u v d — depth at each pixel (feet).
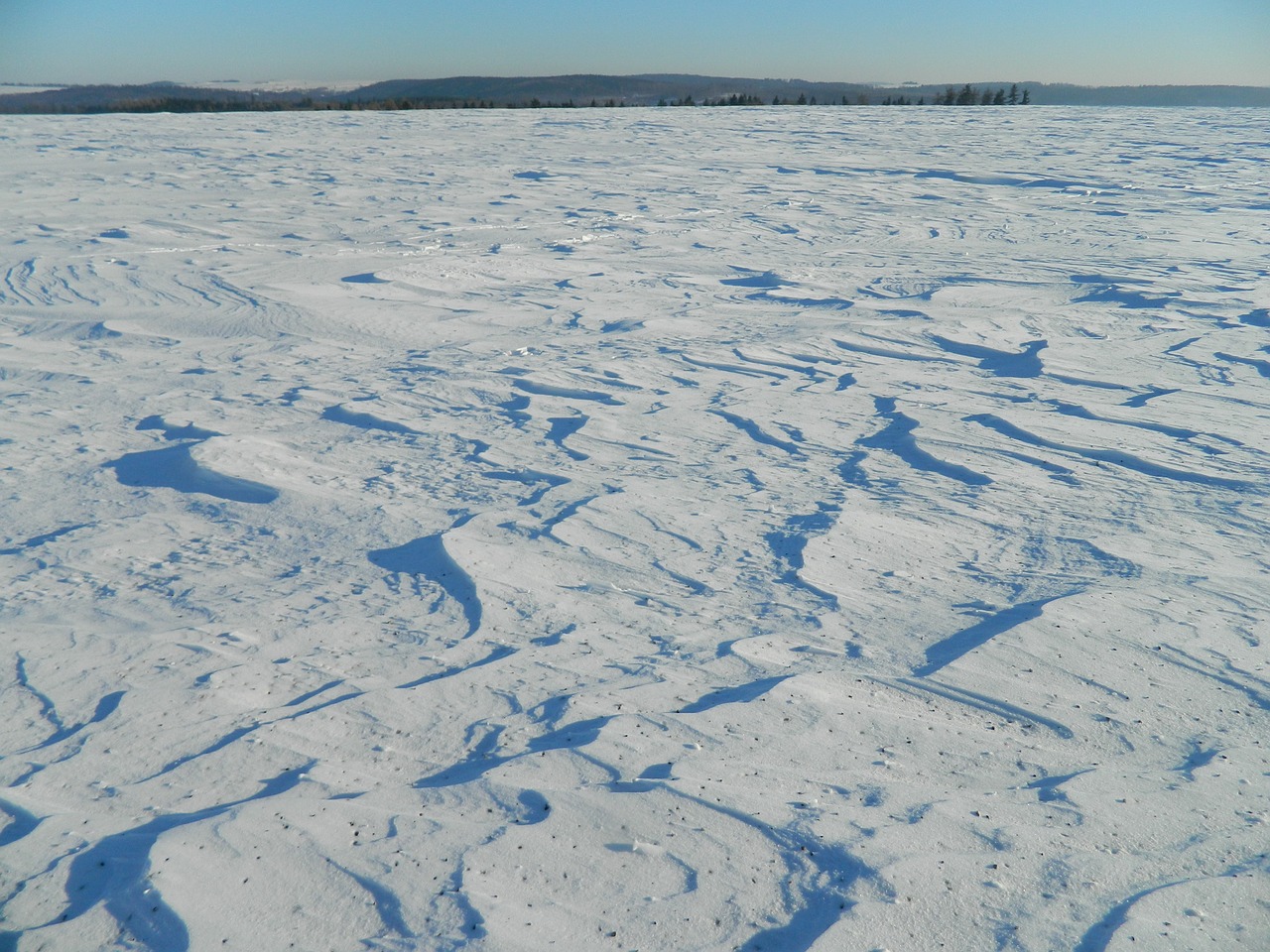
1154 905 5.65
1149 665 8.27
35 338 20.53
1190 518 11.62
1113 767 6.99
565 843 6.11
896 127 91.30
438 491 12.50
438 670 8.25
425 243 32.76
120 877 5.87
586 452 14.06
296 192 44.21
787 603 9.46
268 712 7.62
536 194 45.93
